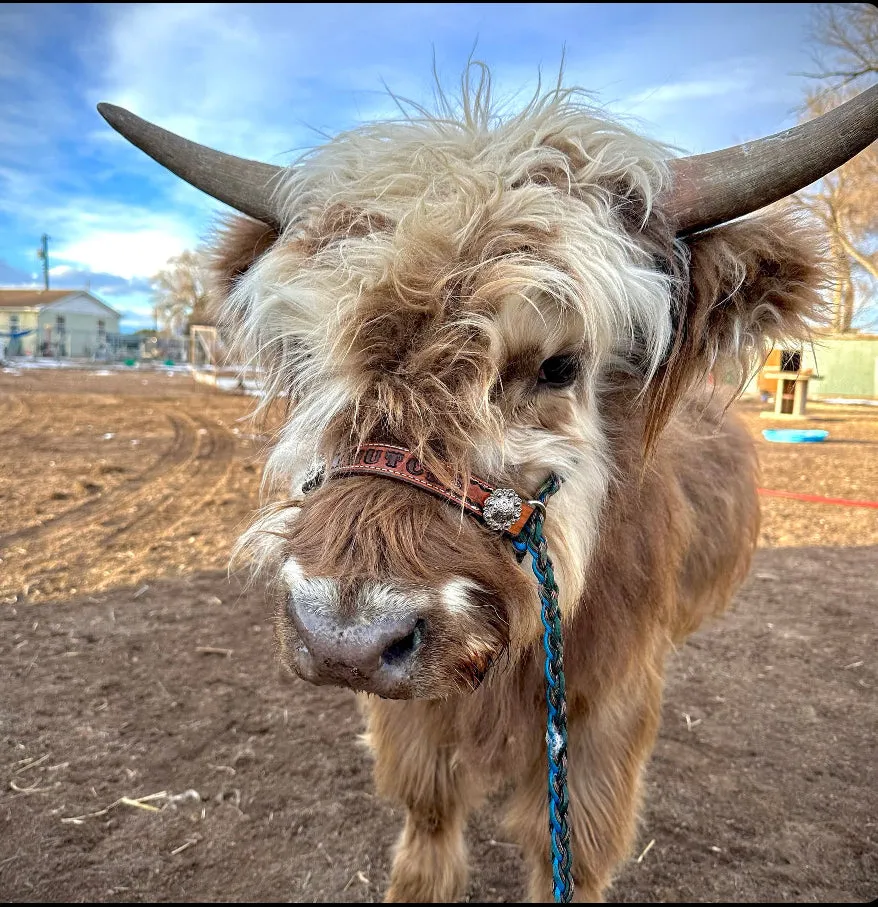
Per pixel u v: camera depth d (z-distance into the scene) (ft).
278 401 3.22
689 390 3.00
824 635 6.29
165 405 23.98
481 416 2.22
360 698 3.83
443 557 2.10
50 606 6.55
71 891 3.45
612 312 2.53
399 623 2.01
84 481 11.44
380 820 4.04
